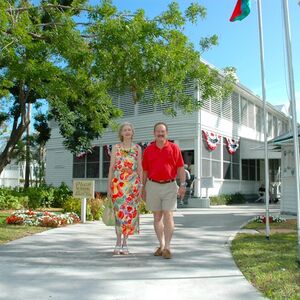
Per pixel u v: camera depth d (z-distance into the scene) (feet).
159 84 38.96
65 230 32.37
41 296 15.02
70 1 53.88
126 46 34.83
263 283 16.93
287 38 22.12
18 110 64.44
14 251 23.26
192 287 16.40
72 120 66.59
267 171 28.96
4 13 30.42
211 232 32.37
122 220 22.18
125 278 17.57
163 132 21.70
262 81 29.45
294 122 21.49
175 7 37.17
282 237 29.37
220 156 78.43
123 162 22.25
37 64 34.45
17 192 57.82
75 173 89.10
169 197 21.83
